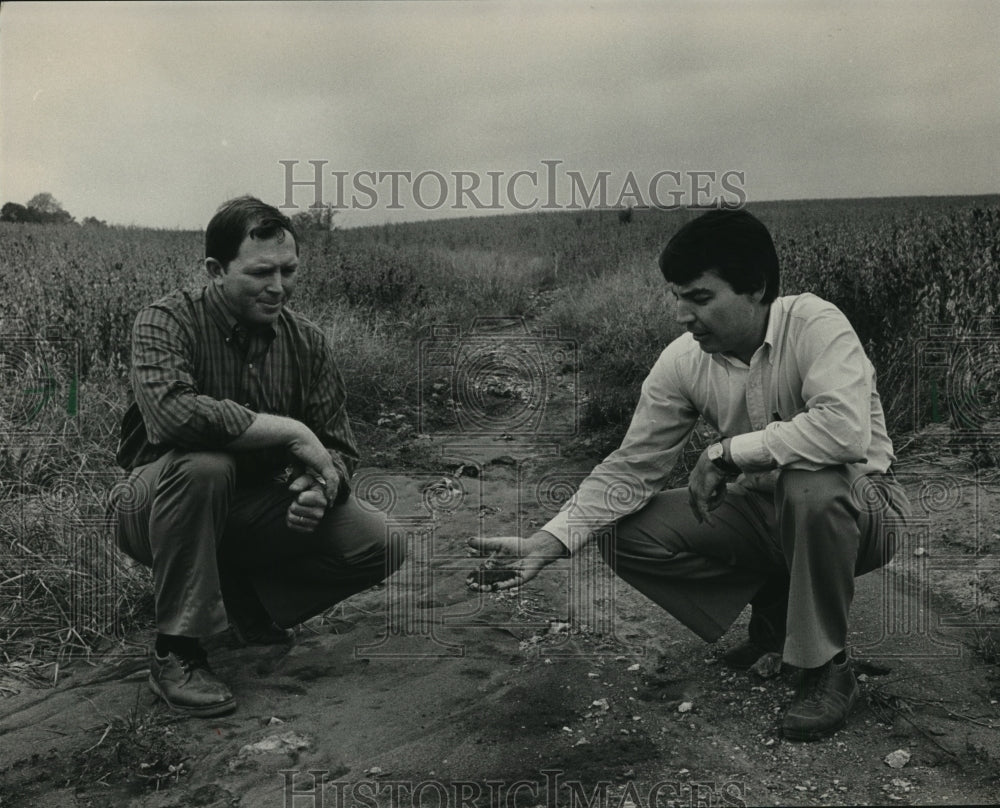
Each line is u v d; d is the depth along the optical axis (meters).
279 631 3.24
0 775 2.46
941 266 5.52
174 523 2.68
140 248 6.03
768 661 2.87
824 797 2.25
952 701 2.67
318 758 2.51
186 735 2.65
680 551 2.80
